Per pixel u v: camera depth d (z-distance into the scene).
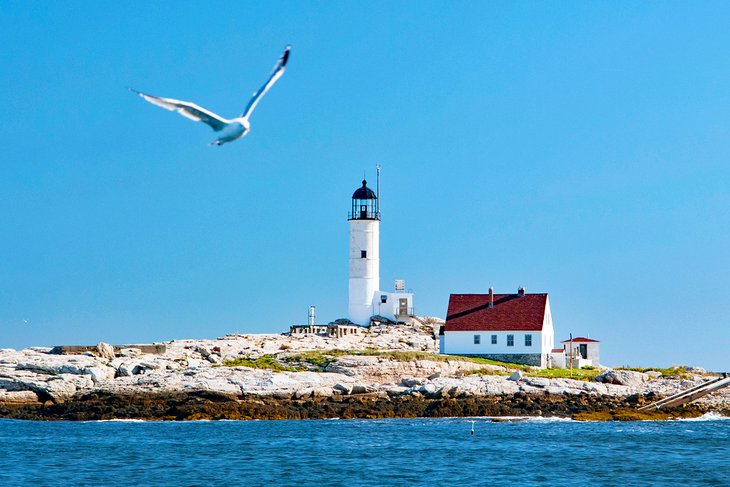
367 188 160.62
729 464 71.81
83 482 65.19
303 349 133.75
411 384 117.31
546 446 82.25
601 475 67.12
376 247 159.88
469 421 104.50
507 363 131.88
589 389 115.69
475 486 63.03
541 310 135.00
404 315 158.62
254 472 68.81
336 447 81.94
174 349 131.12
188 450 80.50
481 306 137.62
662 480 65.19
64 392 111.31
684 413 108.25
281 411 108.25
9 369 112.69
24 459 75.50
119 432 94.50
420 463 72.62
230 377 113.62
